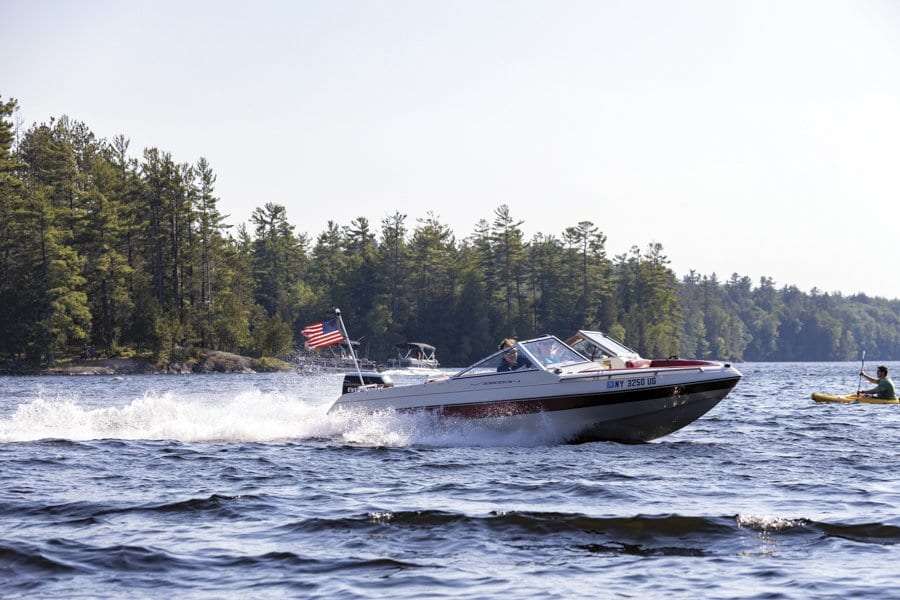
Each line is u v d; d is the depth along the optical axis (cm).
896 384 12925
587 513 2594
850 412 6950
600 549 2223
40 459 3838
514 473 3434
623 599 1825
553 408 4281
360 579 1969
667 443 4494
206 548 2223
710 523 2436
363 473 3444
